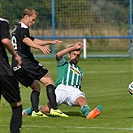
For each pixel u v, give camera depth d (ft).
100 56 222.28
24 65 78.23
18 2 237.86
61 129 67.56
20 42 78.18
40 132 65.51
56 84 80.64
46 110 79.82
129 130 66.59
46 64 192.95
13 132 58.70
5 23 57.62
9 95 58.23
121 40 251.60
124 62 205.46
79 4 245.65
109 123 72.28
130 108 88.74
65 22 245.86
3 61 57.93
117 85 126.93
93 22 249.14
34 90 79.82
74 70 80.43
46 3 238.89
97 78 144.36
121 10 270.46
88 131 65.92
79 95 78.59
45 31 240.94
